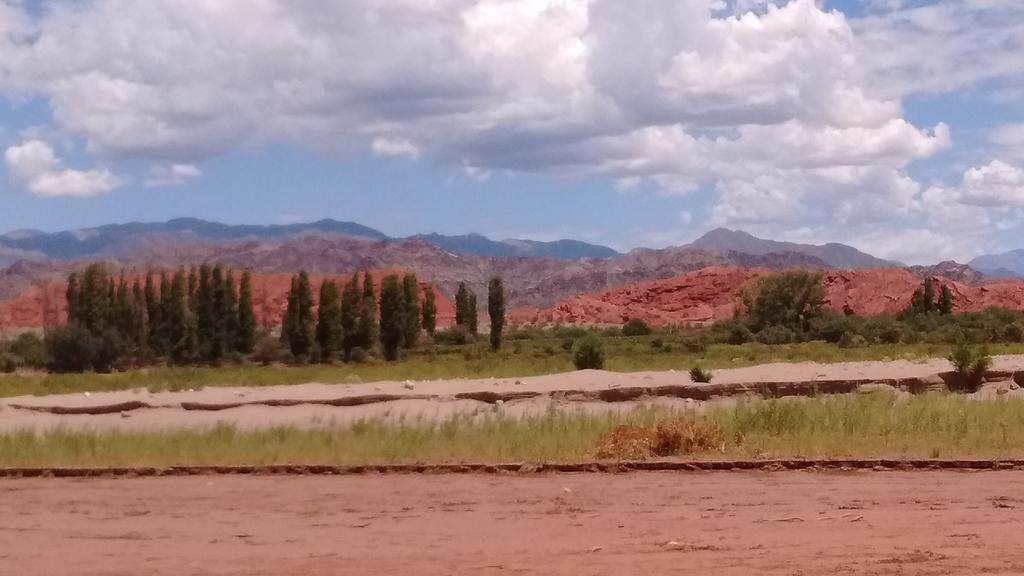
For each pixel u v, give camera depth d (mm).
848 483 13711
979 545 10250
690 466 15023
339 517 12336
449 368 46469
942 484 13539
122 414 26875
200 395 29734
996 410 19828
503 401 28422
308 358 69750
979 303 133625
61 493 14281
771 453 15914
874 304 137375
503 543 10773
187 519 12422
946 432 17266
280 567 9938
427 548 10633
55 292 142875
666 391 29234
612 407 27250
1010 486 13344
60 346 63906
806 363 41188
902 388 30859
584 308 160125
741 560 9773
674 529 11234
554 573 9438
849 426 17906
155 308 71188
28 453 17516
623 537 10914
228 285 71875
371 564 9977
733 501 12680
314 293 142000
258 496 13750
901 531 10938
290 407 27594
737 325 89562
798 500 12664
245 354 71625
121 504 13414
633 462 15211
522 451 16656
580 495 13273
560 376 33281
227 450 17453
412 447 17094
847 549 10133
